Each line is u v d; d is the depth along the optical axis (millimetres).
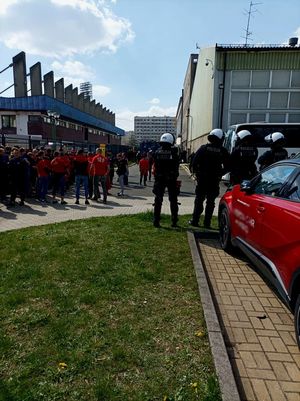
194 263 4590
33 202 10977
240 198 4816
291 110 20016
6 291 3760
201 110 28391
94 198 11578
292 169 3615
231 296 3920
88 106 77688
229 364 2457
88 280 4078
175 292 3766
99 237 6043
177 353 2643
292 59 19562
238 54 19828
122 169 12891
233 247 5512
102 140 76688
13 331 2947
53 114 23828
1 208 9836
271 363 2662
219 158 6742
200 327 3033
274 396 2301
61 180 10695
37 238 6012
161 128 134125
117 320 3145
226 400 2107
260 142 14992
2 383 2293
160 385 2285
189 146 45719
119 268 4469
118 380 2334
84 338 2832
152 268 4484
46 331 2945
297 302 2789
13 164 9922
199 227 6992
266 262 3580
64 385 2283
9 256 4996
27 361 2531
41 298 3594
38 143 25109
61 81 59438
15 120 38812
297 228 2889
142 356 2600
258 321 3336
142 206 10422
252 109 20219
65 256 4945
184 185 17734
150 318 3188
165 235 6195
